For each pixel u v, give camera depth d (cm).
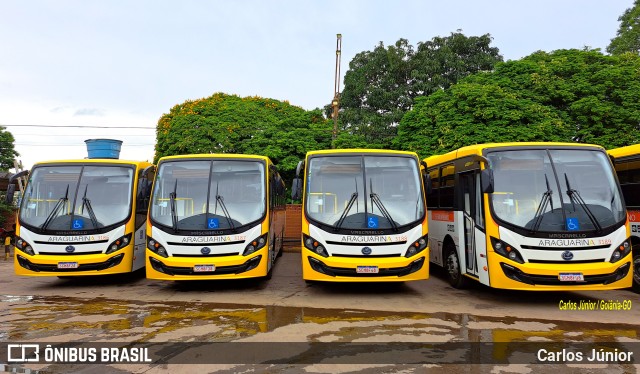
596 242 768
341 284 1079
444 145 1747
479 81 1975
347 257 877
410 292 969
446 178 1077
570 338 618
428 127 1878
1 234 2358
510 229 787
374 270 867
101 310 811
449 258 1041
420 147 1839
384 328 670
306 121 2575
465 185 954
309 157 963
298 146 2266
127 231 1038
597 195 798
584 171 815
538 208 788
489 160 827
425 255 895
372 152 960
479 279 851
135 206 1076
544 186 803
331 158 953
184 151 2514
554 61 1942
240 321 718
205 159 1004
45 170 1056
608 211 789
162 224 941
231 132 2512
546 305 830
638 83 1805
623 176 991
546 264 764
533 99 1842
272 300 888
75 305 859
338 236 881
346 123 2494
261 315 759
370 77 2569
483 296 921
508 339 613
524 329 664
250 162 1012
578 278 757
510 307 815
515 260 777
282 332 651
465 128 1734
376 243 877
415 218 905
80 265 993
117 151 1391
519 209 795
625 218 794
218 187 975
